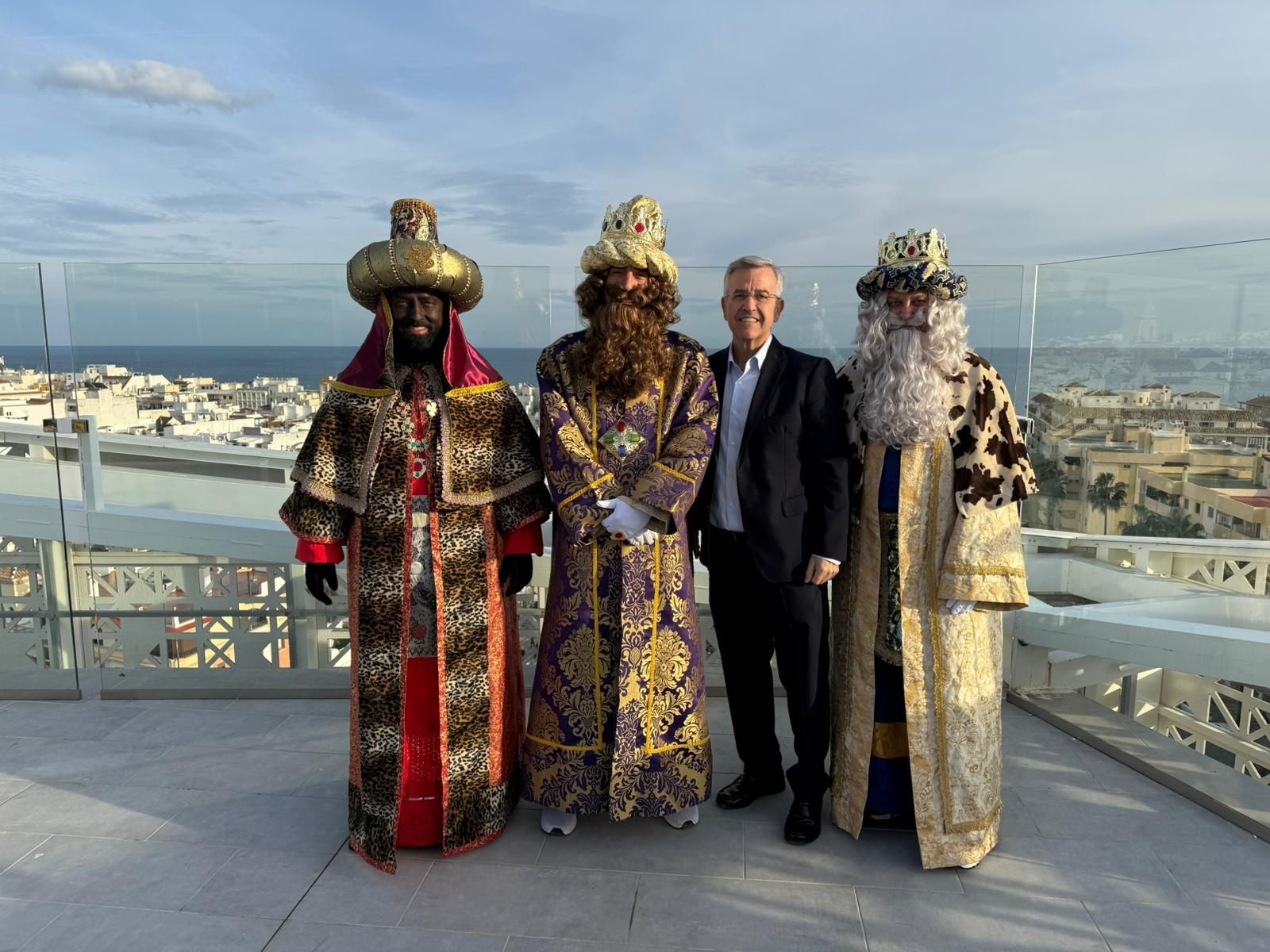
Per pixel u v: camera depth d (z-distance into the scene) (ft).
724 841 7.78
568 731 7.60
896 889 7.05
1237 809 8.03
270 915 6.70
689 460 7.03
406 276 6.97
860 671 7.59
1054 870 7.30
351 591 7.50
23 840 7.74
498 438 7.57
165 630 11.66
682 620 7.60
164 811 8.29
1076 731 9.85
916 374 7.05
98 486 11.32
